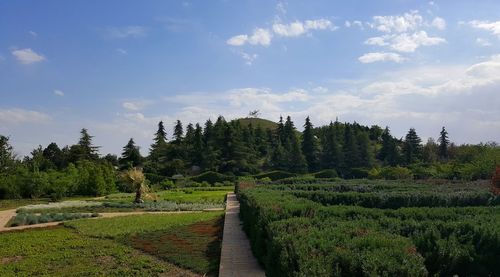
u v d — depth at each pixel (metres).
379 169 49.75
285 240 5.92
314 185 25.02
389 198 15.07
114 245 13.24
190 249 12.33
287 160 68.44
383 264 4.41
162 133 91.25
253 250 11.05
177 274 9.66
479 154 36.62
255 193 15.20
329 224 7.07
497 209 9.70
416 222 7.16
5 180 37.69
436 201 14.95
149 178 58.84
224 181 58.69
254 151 76.19
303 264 4.62
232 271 9.38
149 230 16.19
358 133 73.56
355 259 4.64
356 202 15.29
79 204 30.11
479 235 6.34
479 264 5.97
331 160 68.56
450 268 5.89
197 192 42.72
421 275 4.40
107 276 9.48
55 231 16.73
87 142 75.56
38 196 38.81
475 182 25.58
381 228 6.89
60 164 69.56
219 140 74.50
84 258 11.45
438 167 43.09
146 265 10.47
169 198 34.62
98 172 43.91
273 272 6.16
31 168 44.09
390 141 74.25
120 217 21.09
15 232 16.72
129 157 74.38
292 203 10.48
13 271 10.20
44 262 11.05
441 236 6.57
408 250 5.03
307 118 74.56
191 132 83.38
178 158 74.12
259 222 9.77
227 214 20.77
